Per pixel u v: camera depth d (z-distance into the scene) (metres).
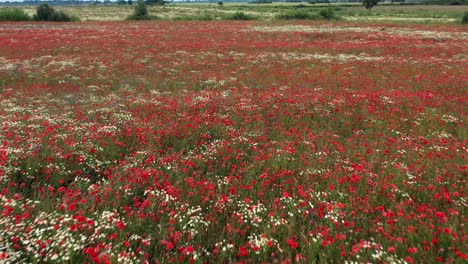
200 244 3.97
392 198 5.00
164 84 14.54
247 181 5.64
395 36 33.47
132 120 8.92
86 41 29.39
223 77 16.12
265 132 8.22
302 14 61.59
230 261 3.64
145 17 60.88
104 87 13.77
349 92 12.59
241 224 4.33
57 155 6.27
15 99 11.12
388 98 11.48
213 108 10.39
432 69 17.95
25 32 35.28
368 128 8.97
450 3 121.19
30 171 5.75
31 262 3.48
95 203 4.74
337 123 9.20
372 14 73.31
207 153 6.80
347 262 3.55
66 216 4.10
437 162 6.27
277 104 10.80
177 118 9.24
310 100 11.20
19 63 18.56
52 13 53.56
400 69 18.11
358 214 4.63
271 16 67.31
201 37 34.66
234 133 7.99
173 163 6.24
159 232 4.09
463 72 16.86
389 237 4.01
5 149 6.13
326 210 4.68
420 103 10.80
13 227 3.93
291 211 4.68
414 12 77.31
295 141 7.50
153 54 23.45
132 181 5.31
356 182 5.51
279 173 5.86
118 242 3.91
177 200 4.92
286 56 23.20
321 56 22.92
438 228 4.00
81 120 8.77
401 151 6.90
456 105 10.77
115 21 55.50
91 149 6.63
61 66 18.11
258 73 17.39
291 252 3.86
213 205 4.93
